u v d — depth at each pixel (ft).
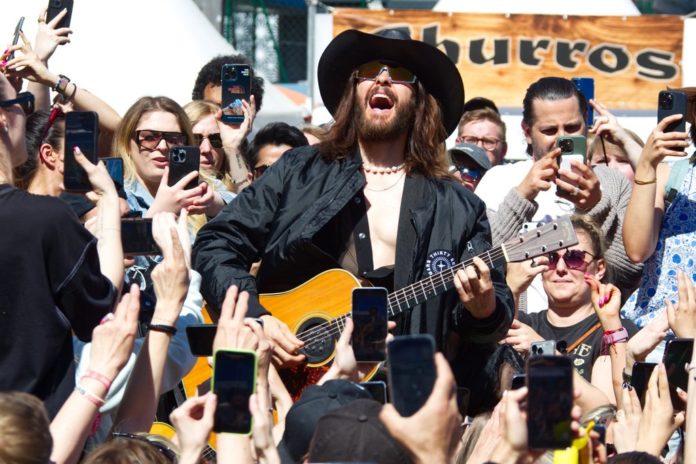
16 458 14.06
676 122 26.35
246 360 14.98
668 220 27.20
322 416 14.98
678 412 19.17
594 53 50.37
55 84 29.91
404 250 23.67
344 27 50.52
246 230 24.16
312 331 23.45
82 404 16.53
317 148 24.76
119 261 18.95
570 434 13.60
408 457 14.48
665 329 23.22
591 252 26.81
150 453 16.03
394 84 24.22
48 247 17.75
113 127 30.83
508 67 50.26
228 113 31.65
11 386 17.53
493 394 23.57
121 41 40.50
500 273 23.79
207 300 23.58
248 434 14.92
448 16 50.26
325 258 23.84
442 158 24.77
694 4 64.23
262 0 66.90
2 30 38.45
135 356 20.42
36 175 23.75
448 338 23.82
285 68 69.87
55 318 17.81
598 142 33.27
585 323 26.78
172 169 22.76
